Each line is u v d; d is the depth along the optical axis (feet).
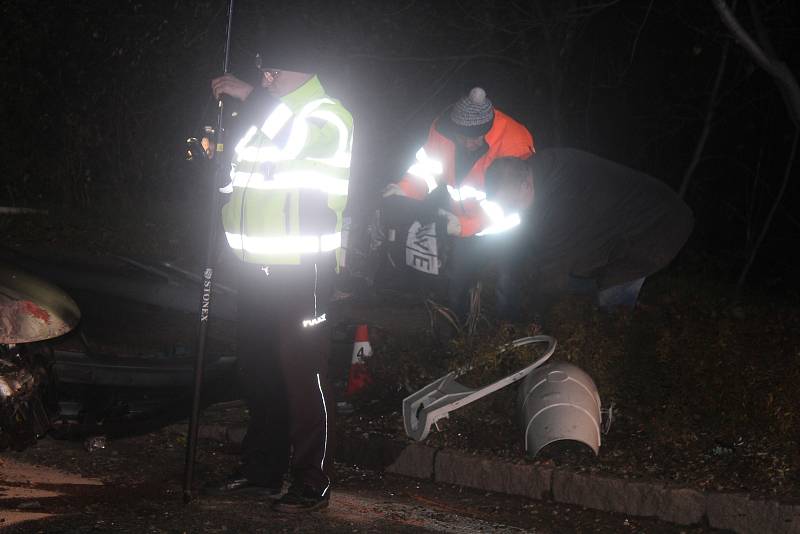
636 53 60.70
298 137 15.11
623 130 62.64
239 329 16.29
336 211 15.47
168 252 41.88
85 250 40.68
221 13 48.65
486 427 20.42
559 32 53.52
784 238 62.39
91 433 19.84
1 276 19.19
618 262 23.97
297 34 15.28
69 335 24.11
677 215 24.00
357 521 15.57
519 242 23.30
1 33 53.11
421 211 22.39
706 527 16.81
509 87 56.24
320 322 15.64
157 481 17.40
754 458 18.29
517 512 17.58
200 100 52.42
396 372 22.85
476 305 22.94
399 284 23.31
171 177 55.42
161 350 27.04
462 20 51.83
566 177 23.68
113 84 53.88
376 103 51.21
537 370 19.99
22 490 15.88
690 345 22.61
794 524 16.15
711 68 59.88
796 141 54.08
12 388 18.40
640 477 17.66
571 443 19.40
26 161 54.80
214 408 21.86
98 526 13.97
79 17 52.39
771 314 30.68
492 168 22.58
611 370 21.93
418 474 19.43
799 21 54.75
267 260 15.31
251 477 16.35
